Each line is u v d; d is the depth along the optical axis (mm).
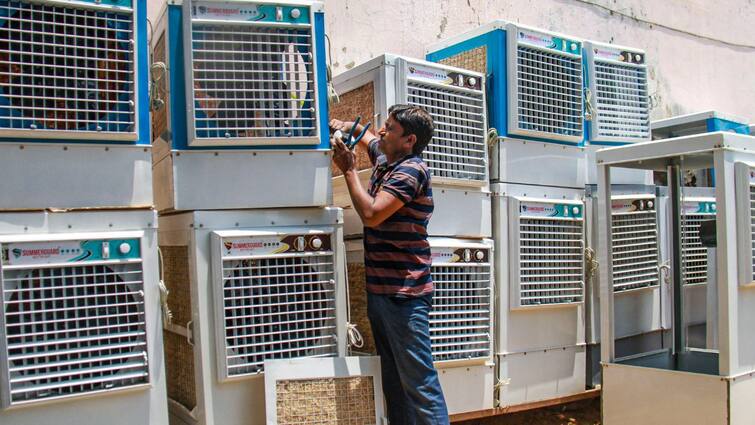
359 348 3705
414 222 3092
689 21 8016
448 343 3705
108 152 2734
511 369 4008
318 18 3150
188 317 3084
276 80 3078
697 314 5141
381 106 3615
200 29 2994
